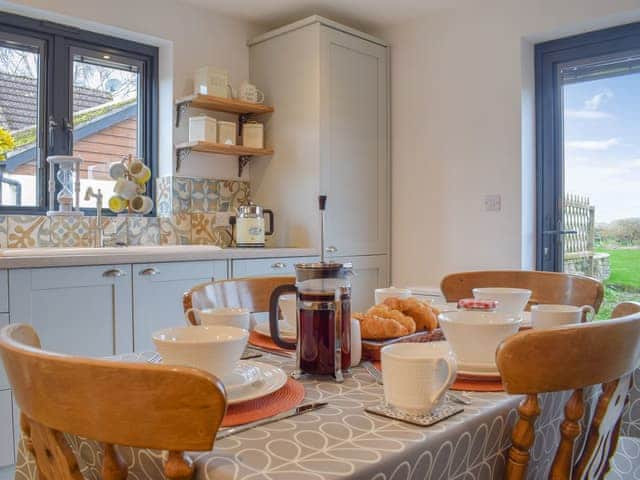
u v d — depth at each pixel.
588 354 0.76
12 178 2.96
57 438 0.64
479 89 3.45
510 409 0.81
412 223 3.79
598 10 2.99
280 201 3.66
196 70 3.49
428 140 3.71
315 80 3.43
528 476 0.82
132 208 3.21
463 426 0.73
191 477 0.58
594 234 3.21
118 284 2.48
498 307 1.42
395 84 3.88
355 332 1.07
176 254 2.69
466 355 0.98
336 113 3.53
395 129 3.88
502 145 3.35
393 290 1.51
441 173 3.64
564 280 1.81
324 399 0.85
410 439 0.68
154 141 3.52
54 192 3.02
